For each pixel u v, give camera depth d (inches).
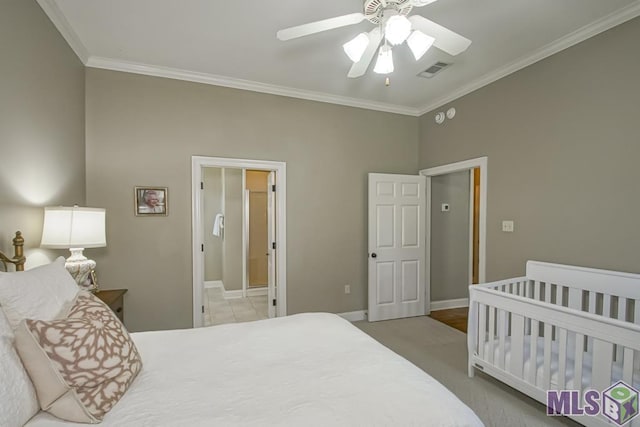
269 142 140.7
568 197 100.3
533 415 80.5
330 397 44.6
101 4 84.0
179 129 126.0
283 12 88.0
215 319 160.4
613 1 82.1
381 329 144.2
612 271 87.9
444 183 175.8
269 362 56.0
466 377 100.3
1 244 64.7
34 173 78.3
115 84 117.4
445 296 176.6
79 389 41.1
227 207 204.5
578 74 97.5
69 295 55.2
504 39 100.9
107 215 116.8
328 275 152.5
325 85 137.9
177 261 125.9
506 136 121.3
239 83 133.4
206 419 39.8
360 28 95.1
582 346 70.0
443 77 129.2
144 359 57.2
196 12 87.7
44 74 82.7
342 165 154.9
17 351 40.1
